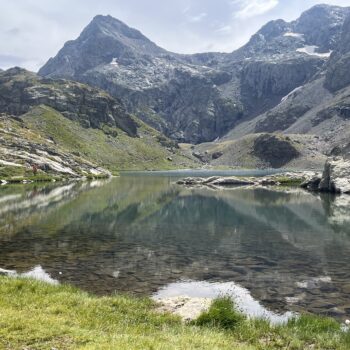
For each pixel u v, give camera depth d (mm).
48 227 55438
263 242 46438
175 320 18812
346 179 118938
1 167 177625
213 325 18234
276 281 30672
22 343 14070
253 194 115125
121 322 17859
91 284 29281
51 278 30625
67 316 17750
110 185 155500
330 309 24594
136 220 63500
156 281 30406
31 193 110688
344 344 16828
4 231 51938
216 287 29047
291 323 19594
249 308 24594
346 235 51062
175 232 53094
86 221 61531
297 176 176750
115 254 39500
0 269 29812
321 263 36562
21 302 19328
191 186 153375
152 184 165375
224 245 44656
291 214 71500
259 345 16297
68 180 189625
